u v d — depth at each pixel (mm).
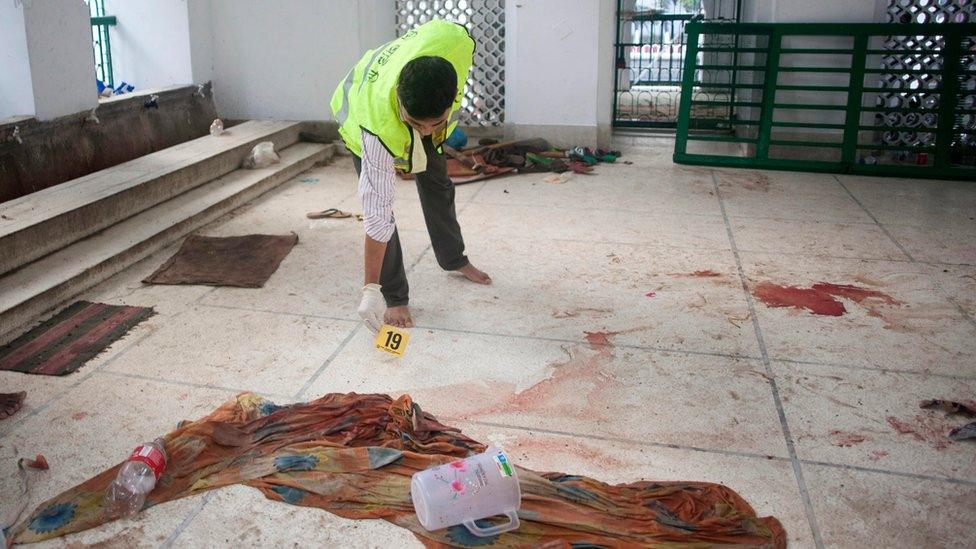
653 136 8102
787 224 5449
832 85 7098
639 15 9562
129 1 6992
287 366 3441
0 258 3959
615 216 5637
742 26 6938
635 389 3266
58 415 3031
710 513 2490
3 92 5133
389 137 2955
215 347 3602
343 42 7270
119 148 6074
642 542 2359
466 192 6277
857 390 3246
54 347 3559
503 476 2457
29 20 4984
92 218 4629
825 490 2627
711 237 5168
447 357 3529
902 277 4465
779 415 3068
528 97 7492
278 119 7598
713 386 3285
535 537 2381
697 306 4078
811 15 6938
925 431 2953
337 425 2906
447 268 4285
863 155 7203
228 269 4477
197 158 5824
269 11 7297
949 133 6648
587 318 3934
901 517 2492
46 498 2566
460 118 7930
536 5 7211
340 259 4711
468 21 7680
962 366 3436
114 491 2559
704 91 9328
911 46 7000
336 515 2488
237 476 2646
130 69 7207
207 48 7375
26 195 4805
